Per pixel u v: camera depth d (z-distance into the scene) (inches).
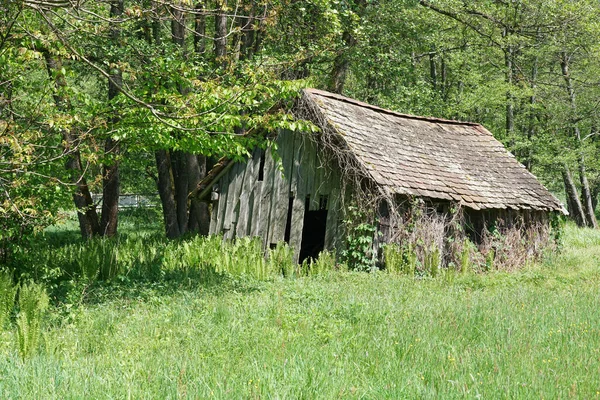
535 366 287.0
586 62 1381.6
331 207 713.6
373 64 1024.9
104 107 563.8
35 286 379.6
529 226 850.1
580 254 909.2
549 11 1099.3
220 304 418.3
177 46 795.4
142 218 1412.4
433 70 1534.2
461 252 732.7
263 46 927.7
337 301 463.5
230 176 818.2
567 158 1342.3
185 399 229.5
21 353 302.5
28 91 488.4
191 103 453.7
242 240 749.3
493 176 848.3
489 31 1181.7
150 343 330.6
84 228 957.2
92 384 246.7
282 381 252.1
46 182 476.4
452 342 337.1
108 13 650.8
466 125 967.0
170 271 606.2
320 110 714.2
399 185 693.3
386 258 666.8
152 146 611.2
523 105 1417.3
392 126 821.2
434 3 1092.5
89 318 390.0
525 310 431.8
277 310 412.5
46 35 412.5
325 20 913.5
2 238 497.7
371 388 247.9
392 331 356.5
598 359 304.8
